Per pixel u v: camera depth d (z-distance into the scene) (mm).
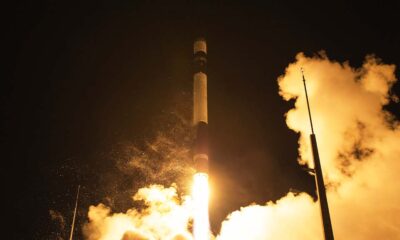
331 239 12531
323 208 12961
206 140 26750
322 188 13273
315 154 14023
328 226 12688
